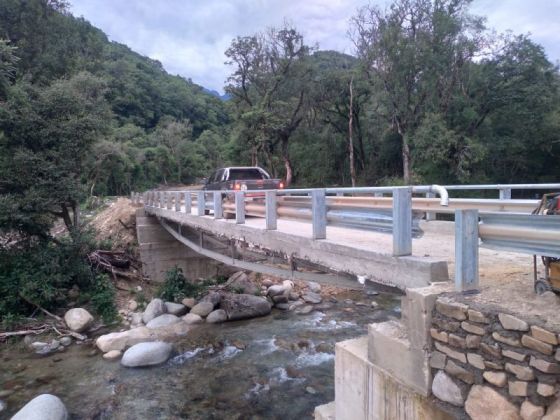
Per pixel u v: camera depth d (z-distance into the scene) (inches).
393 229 180.4
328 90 1461.6
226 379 383.2
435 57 1111.0
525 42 1162.6
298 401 340.2
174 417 319.6
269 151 1567.4
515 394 118.1
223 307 588.4
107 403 341.4
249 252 383.9
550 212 141.4
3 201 546.9
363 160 1540.4
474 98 1194.6
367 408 180.2
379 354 172.7
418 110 1176.8
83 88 1087.6
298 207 272.2
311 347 456.1
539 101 1156.5
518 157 1221.1
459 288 145.9
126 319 571.2
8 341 487.2
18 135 593.9
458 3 1136.8
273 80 1428.4
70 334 503.2
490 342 125.1
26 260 580.7
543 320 115.3
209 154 3676.2
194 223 478.0
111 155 1649.9
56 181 605.9
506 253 233.3
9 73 617.6
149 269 725.9
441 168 1109.7
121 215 871.7
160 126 3878.0
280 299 628.7
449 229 318.0
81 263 627.2
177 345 469.7
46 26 1123.3
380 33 1200.8
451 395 137.5
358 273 203.9
